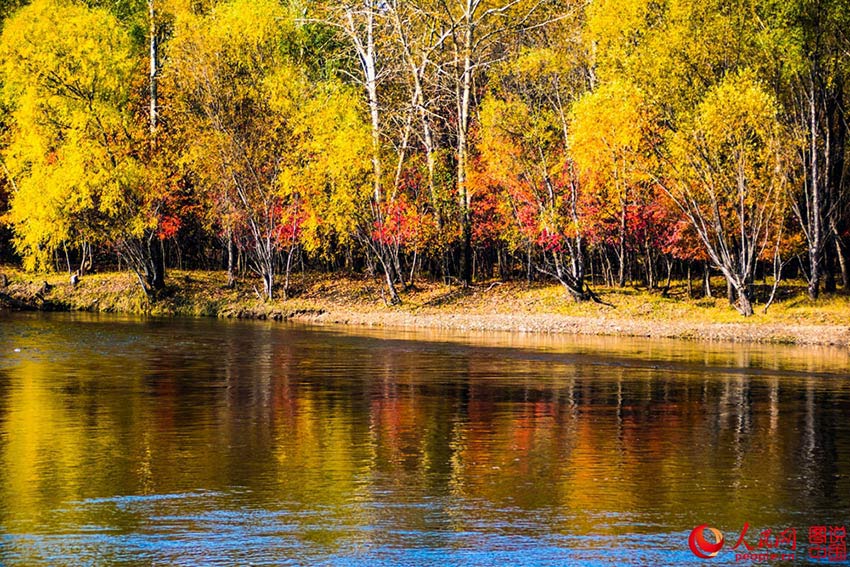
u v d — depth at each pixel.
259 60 71.31
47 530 17.53
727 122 57.03
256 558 16.27
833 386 35.06
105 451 23.53
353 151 67.31
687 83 60.78
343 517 18.34
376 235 69.69
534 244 71.00
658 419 28.27
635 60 61.38
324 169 68.56
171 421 27.52
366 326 62.06
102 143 69.62
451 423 27.45
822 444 24.81
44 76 69.12
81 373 37.75
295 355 44.56
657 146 61.56
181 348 47.25
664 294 65.56
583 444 24.69
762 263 70.31
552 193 64.19
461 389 33.97
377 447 24.19
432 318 63.16
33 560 16.11
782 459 23.12
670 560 16.38
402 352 46.06
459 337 54.28
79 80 69.50
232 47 70.69
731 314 58.69
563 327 58.69
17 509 18.73
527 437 25.55
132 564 15.97
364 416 28.52
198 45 70.06
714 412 29.47
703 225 59.12
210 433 25.83
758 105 56.56
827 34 57.56
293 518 18.27
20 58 69.12
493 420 27.94
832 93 61.12
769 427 27.09
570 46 67.38
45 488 20.16
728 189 59.53
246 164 70.62
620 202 63.19
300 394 32.69
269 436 25.45
